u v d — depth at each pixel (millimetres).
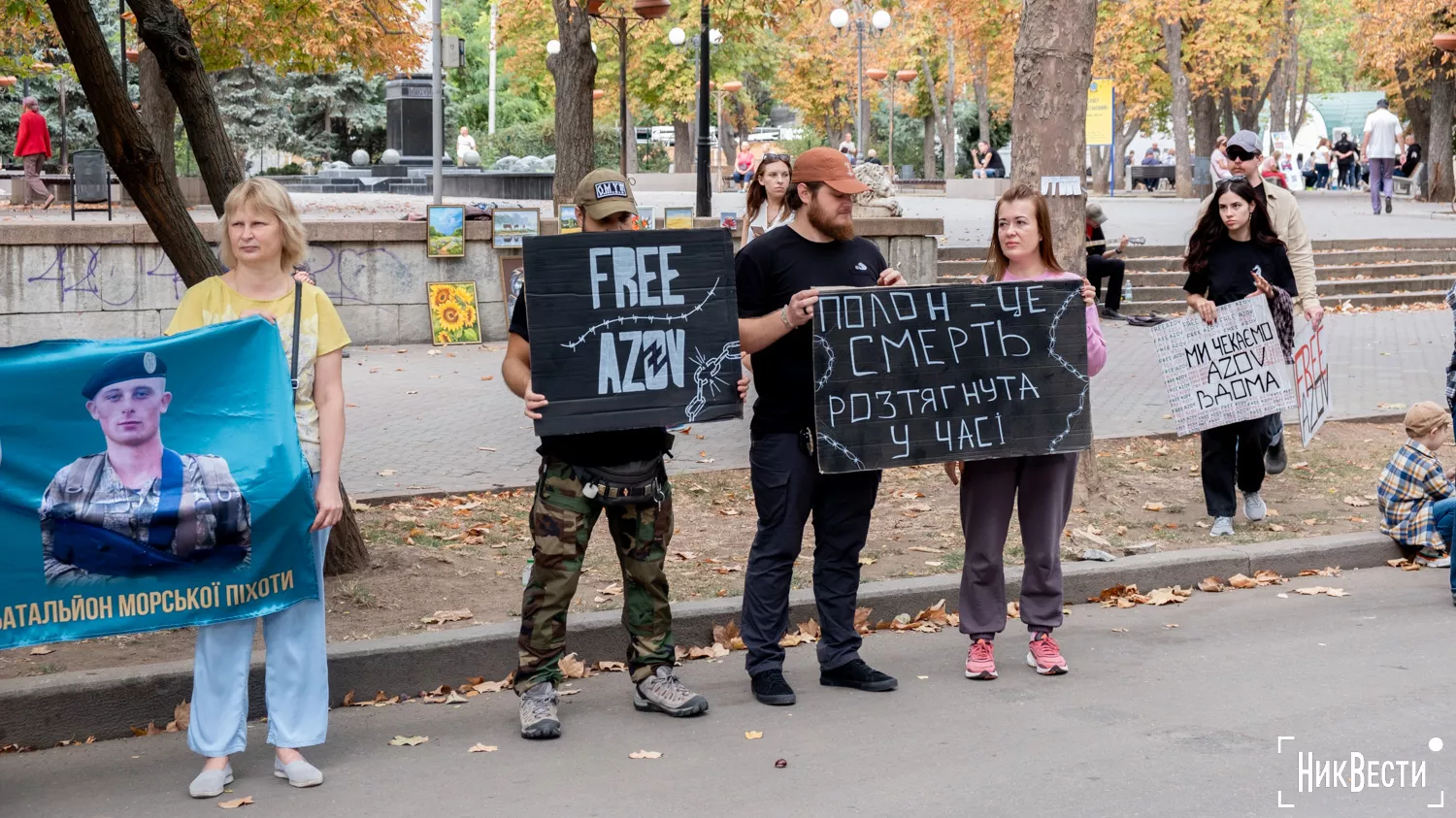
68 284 14484
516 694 5293
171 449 4484
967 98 73438
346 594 6598
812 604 6645
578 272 5031
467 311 16203
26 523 4352
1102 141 46125
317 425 4719
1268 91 49812
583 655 6105
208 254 6645
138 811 4469
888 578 7027
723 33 35656
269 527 4543
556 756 4961
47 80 42062
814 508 5672
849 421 5434
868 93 52844
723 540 7941
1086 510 8648
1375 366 14961
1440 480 7863
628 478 5117
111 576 4418
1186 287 8070
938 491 9195
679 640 6355
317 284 15680
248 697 5461
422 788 4656
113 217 21391
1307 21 64375
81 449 4406
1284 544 7770
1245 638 6418
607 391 5047
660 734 5191
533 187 33875
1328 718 5227
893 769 4777
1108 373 14453
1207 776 4648
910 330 5500
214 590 4508
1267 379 7812
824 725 5266
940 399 5551
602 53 47812
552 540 5117
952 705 5484
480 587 6820
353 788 4664
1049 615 5918
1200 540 7938
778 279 5457
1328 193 46562
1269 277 7855
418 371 14234
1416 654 6086
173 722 5316
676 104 49938
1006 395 5637
